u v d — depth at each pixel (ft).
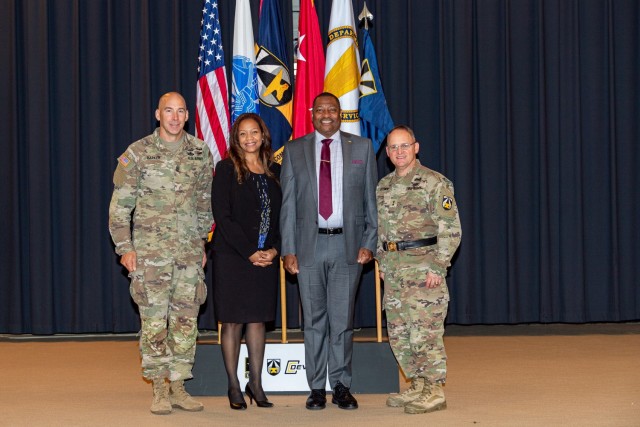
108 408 13.44
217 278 13.41
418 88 21.02
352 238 13.30
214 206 13.28
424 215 13.20
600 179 21.16
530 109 20.99
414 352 13.19
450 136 20.95
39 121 20.54
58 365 17.49
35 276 20.59
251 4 20.88
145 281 13.00
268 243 13.33
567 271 20.95
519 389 14.44
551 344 19.22
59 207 20.86
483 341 19.77
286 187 13.48
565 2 20.85
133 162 13.08
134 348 19.58
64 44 20.68
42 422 12.46
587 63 21.08
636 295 21.25
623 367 16.43
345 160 13.42
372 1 20.85
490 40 20.81
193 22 20.88
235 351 13.51
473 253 20.89
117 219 13.05
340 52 16.30
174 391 13.47
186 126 20.85
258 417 12.69
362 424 12.10
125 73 20.95
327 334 13.71
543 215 20.81
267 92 16.65
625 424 11.84
